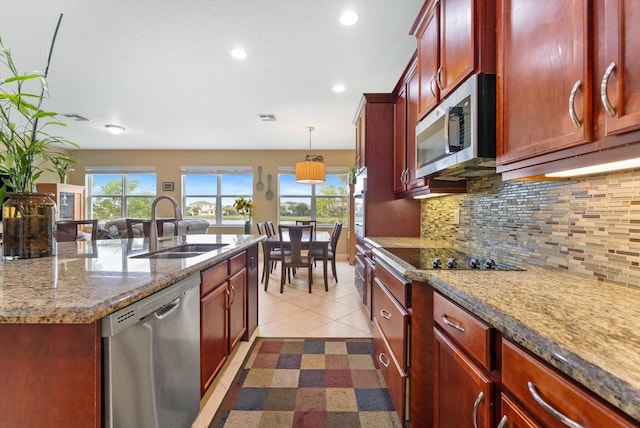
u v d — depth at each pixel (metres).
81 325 0.81
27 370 0.81
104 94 3.45
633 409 0.43
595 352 0.55
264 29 2.24
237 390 1.75
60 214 5.45
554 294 0.92
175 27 2.21
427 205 2.74
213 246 2.25
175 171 6.55
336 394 1.72
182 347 1.26
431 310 1.25
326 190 6.64
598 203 1.07
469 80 1.22
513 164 1.07
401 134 2.63
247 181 6.61
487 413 0.81
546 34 0.88
